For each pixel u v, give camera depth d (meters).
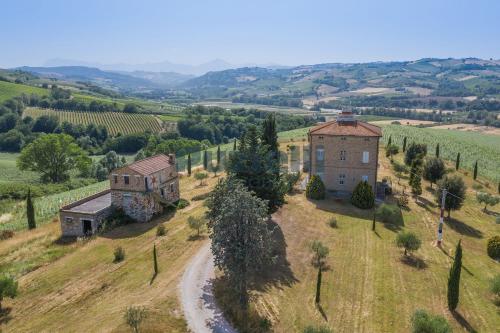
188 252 44.56
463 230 55.59
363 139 60.84
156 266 40.09
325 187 63.72
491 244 48.66
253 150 47.19
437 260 44.62
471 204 68.75
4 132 184.25
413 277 40.34
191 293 35.72
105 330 30.53
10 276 41.94
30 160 111.25
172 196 63.44
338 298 36.50
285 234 48.34
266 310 33.53
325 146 62.62
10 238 55.03
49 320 34.06
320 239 48.09
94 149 177.12
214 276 38.75
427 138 129.88
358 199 58.16
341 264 42.50
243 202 33.34
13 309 36.19
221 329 31.05
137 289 37.28
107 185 98.25
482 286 40.34
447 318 34.19
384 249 46.22
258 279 38.09
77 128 186.88
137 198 55.88
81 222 52.84
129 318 29.75
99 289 38.34
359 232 50.34
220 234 33.19
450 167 90.62
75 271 42.31
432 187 71.56
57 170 115.62
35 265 44.47
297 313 33.88
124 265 42.59
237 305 33.62
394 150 89.81
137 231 52.56
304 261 42.84
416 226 54.28
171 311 32.94
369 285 38.69
